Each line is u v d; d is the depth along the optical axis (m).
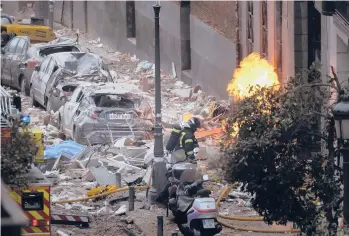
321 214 29.41
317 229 29.31
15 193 33.69
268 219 30.02
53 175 47.31
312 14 50.53
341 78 41.88
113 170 49.06
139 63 83.44
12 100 44.06
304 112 29.27
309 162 29.27
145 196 43.34
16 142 33.00
